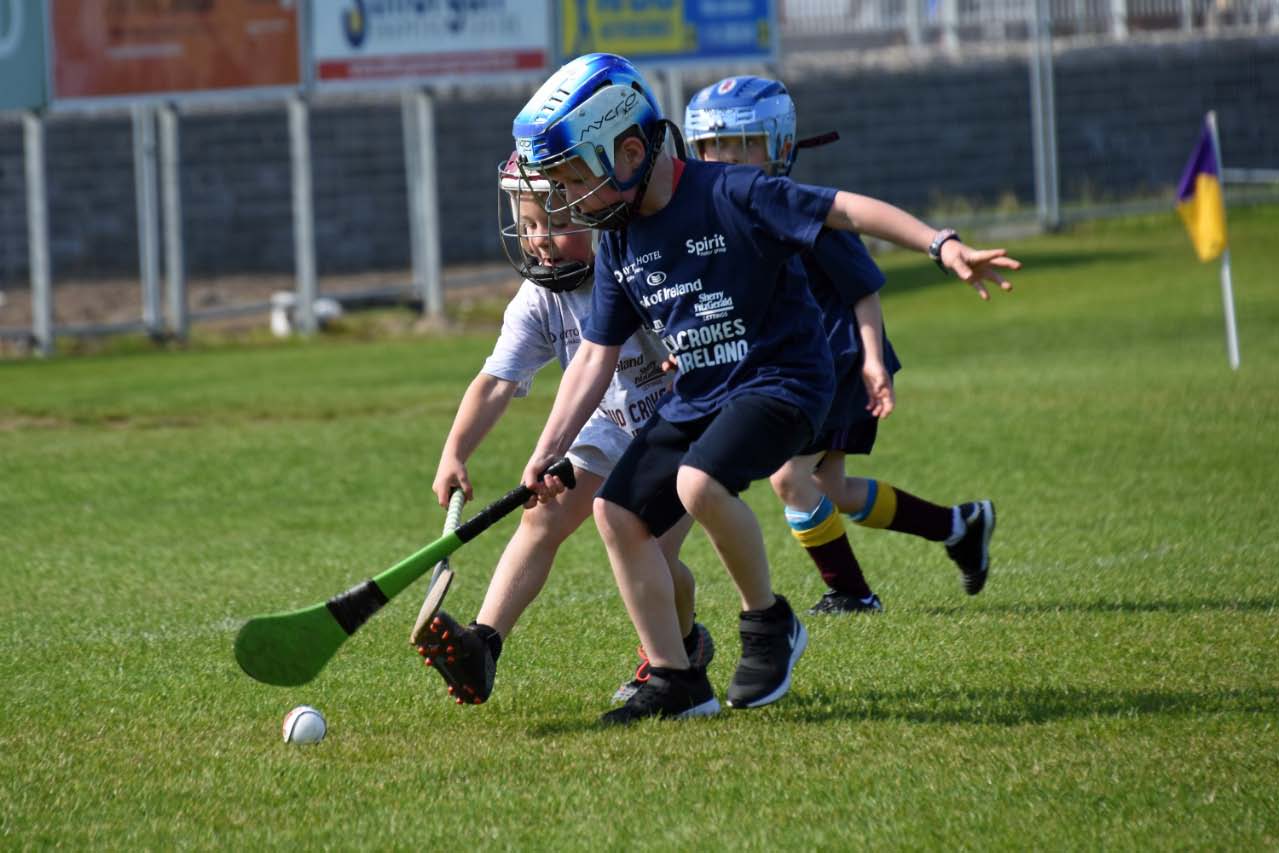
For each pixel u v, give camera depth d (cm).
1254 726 1415
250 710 1612
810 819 1207
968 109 9544
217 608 2164
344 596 1452
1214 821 1173
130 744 1484
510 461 3569
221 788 1337
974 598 2095
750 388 1449
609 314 1502
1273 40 9912
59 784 1356
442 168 9081
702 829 1193
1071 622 1892
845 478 2077
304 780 1352
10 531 2866
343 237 9006
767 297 1451
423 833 1208
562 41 6988
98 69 6750
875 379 1708
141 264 8750
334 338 7088
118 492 3284
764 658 1507
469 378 5334
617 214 1445
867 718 1495
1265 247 7781
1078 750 1352
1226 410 3788
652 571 1506
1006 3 10869
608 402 1617
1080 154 9725
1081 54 9719
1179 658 1692
